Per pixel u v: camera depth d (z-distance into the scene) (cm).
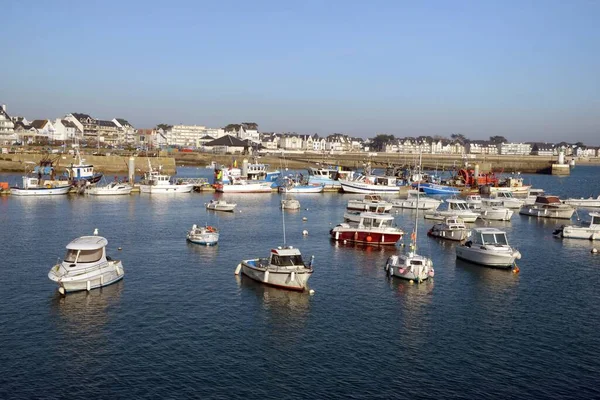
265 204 11869
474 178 15238
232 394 3134
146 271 5631
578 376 3419
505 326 4231
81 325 4097
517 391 3225
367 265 6084
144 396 3094
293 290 5009
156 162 19900
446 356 3675
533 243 7594
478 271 5866
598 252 6962
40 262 5900
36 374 3325
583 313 4553
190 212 10200
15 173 17662
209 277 5450
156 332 3994
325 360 3588
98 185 14162
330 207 11575
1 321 4144
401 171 17800
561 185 18862
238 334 3988
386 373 3419
